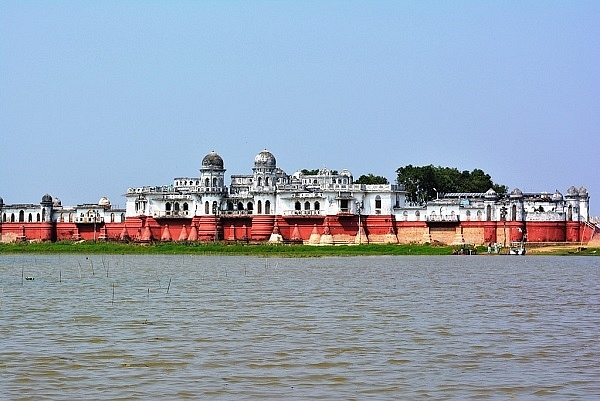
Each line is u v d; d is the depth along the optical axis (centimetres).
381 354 5134
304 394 4203
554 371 4669
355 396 4169
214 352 5197
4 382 4406
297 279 10712
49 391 4238
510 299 8138
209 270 12581
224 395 4188
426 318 6688
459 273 11831
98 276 11300
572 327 6181
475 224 19488
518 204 19250
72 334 5862
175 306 7519
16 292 8875
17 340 5609
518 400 4094
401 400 4094
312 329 6088
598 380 4462
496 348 5319
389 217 19912
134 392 4231
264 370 4706
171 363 4875
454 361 4934
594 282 10188
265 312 7075
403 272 12075
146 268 13150
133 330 6044
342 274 11650
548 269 12731
